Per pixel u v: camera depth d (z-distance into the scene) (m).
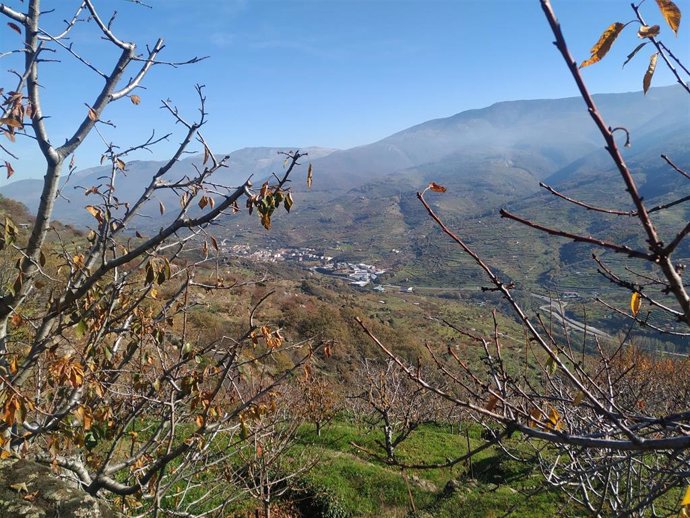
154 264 3.12
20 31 2.82
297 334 23.09
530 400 2.08
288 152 2.86
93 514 2.84
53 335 3.17
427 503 10.12
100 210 3.22
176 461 7.04
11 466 3.03
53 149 2.97
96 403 3.80
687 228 1.12
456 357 2.12
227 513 6.72
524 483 10.20
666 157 1.79
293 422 6.62
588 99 1.10
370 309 62.47
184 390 3.63
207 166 3.22
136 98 3.33
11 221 2.94
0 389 2.82
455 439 14.98
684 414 1.96
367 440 13.53
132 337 3.92
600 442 1.58
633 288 2.01
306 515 9.65
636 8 1.21
